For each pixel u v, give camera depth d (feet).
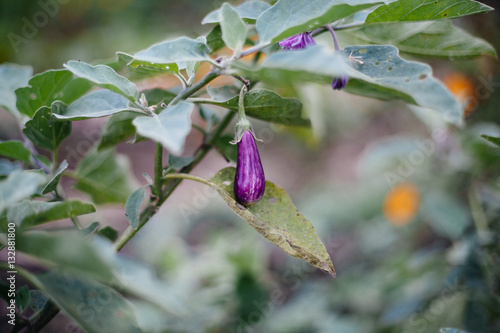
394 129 7.47
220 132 2.50
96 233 2.21
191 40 2.07
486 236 3.28
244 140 2.14
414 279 3.87
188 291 3.79
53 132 2.31
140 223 2.22
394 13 2.21
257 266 3.85
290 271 4.92
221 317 3.51
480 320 3.18
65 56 7.84
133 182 2.78
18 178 1.89
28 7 7.61
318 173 7.61
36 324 2.14
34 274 1.97
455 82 3.97
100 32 8.13
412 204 4.23
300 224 2.16
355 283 4.59
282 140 8.28
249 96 2.18
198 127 2.53
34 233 1.76
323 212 5.75
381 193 5.60
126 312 2.04
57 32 8.20
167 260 4.20
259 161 2.15
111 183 2.73
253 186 2.11
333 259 5.49
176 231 6.02
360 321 4.17
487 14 4.00
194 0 8.03
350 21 2.40
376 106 7.55
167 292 2.15
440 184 4.02
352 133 7.86
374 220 5.29
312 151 7.92
